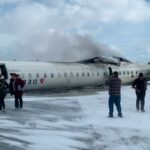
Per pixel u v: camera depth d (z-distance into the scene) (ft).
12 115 62.64
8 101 90.33
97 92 128.67
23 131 47.01
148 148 42.24
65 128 50.62
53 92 129.49
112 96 61.36
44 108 75.41
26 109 72.49
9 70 115.24
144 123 55.83
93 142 42.47
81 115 64.69
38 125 52.39
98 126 52.54
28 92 128.16
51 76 126.62
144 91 69.92
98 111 70.90
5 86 67.31
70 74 133.39
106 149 39.88
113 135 46.60
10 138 42.09
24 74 118.62
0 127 49.55
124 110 72.23
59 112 68.85
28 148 37.40
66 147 39.11
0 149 36.11
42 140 41.81
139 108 75.56
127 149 40.75
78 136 45.21
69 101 92.07
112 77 61.72
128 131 49.16
